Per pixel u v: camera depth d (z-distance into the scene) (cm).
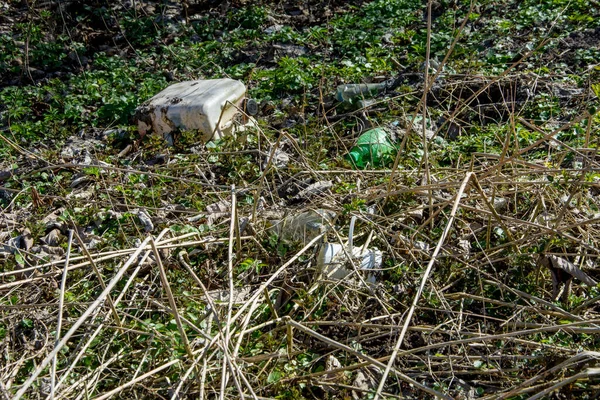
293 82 738
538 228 414
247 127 627
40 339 390
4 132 727
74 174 588
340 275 405
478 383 344
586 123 582
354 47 843
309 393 344
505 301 389
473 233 416
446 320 379
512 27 849
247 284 419
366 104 667
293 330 378
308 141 601
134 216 501
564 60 757
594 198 464
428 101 680
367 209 456
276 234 452
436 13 951
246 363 349
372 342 374
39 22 1004
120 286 421
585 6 896
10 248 484
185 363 352
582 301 378
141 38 965
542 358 336
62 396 328
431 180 483
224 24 992
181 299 406
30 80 878
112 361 357
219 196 511
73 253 470
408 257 421
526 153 550
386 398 335
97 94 776
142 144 654
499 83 675
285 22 986
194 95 651
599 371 292
